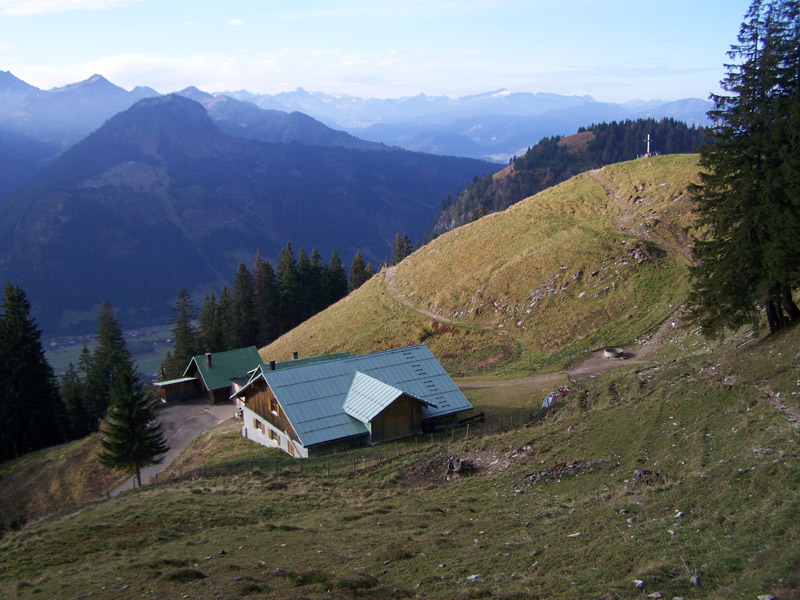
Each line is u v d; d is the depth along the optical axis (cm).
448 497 2659
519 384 5366
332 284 13362
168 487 3388
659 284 6341
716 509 1586
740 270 3225
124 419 4206
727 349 3769
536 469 2789
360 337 8244
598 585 1321
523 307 7194
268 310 12088
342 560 1845
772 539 1294
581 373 5138
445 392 4688
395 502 2656
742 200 3161
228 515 2570
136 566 1886
